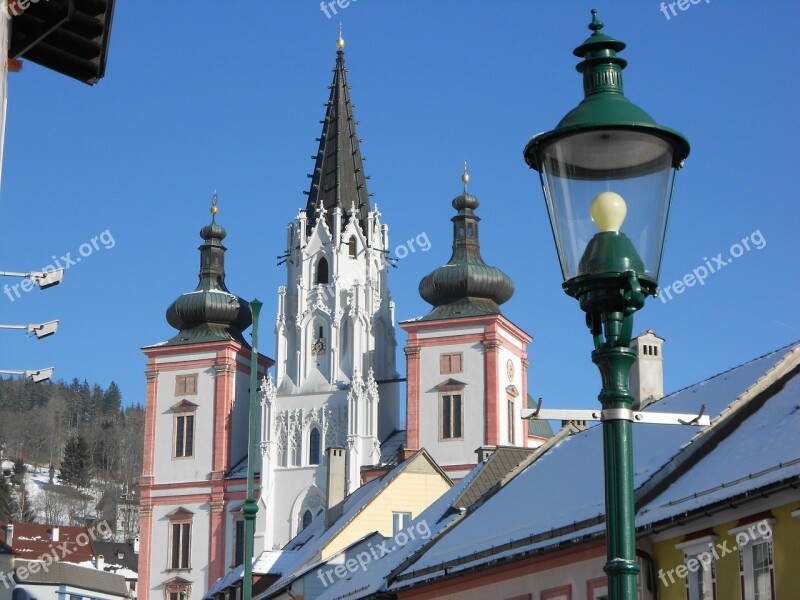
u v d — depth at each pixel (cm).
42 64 1816
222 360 12231
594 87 1165
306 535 8244
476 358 11331
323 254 12094
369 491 7500
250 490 3866
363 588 4875
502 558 3769
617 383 1127
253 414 3934
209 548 11856
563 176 1127
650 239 1126
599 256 1116
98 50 1788
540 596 3691
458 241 12044
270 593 6375
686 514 3020
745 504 2914
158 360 12388
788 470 2795
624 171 1121
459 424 11244
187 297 12600
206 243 13050
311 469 11525
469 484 5131
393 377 11994
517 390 11588
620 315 1133
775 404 3381
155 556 11981
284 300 12038
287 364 11900
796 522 2791
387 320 12094
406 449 11162
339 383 11675
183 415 12225
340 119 12694
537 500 4075
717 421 3447
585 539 3422
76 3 1708
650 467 3428
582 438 4547
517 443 11475
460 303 11669
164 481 12106
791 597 2778
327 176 12475
